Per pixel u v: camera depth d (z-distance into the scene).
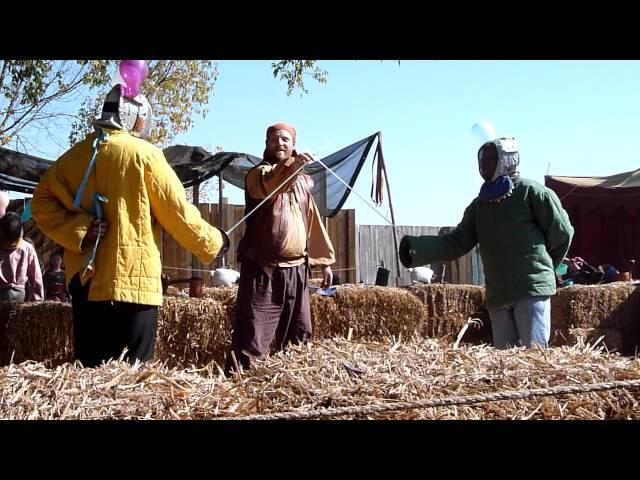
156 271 3.98
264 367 3.25
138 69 4.17
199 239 4.06
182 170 10.20
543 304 5.14
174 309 6.31
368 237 15.52
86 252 3.90
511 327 5.33
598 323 8.98
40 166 9.59
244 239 4.82
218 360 6.49
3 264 7.25
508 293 5.16
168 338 6.31
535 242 5.15
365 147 10.80
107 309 3.90
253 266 4.74
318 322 7.11
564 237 5.18
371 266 15.49
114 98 4.07
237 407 2.79
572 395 3.04
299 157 4.60
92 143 4.00
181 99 17.09
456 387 3.05
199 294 6.67
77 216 3.90
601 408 3.04
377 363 3.30
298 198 4.96
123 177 3.93
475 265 15.37
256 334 4.68
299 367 3.20
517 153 5.23
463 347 3.69
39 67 10.62
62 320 6.20
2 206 6.07
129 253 3.89
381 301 7.34
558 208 5.15
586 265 11.12
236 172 11.47
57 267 9.48
